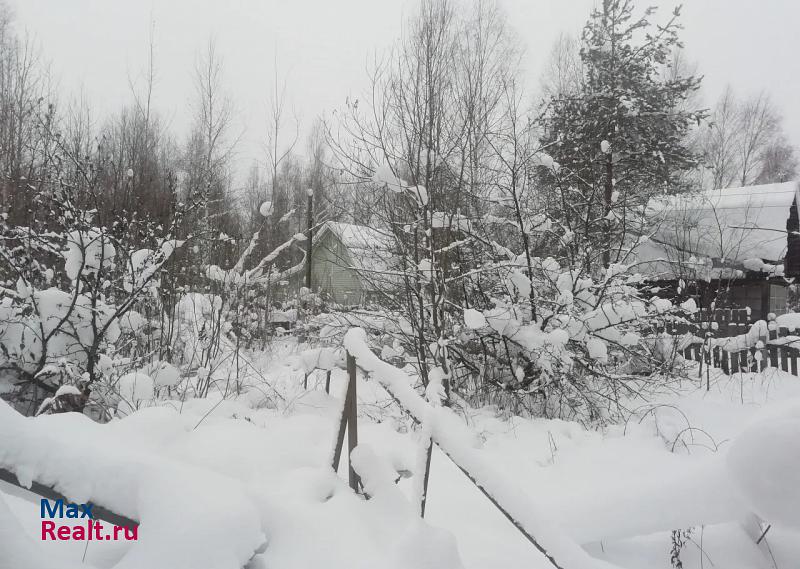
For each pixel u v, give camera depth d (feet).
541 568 7.75
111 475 6.26
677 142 37.86
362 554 6.31
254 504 6.80
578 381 19.38
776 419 6.16
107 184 24.50
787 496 5.71
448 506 9.92
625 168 34.40
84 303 17.20
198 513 5.63
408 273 18.47
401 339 19.25
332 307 21.07
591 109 34.35
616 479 12.26
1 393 15.93
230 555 5.43
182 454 8.83
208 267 21.67
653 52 36.91
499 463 13.32
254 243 22.12
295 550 6.31
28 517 7.32
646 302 20.65
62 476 6.23
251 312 31.07
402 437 14.34
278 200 56.08
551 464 13.41
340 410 8.47
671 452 14.65
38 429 6.69
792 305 54.80
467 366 20.56
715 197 47.65
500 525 9.20
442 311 19.15
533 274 20.40
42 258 21.79
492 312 18.56
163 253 18.63
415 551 5.93
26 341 16.33
